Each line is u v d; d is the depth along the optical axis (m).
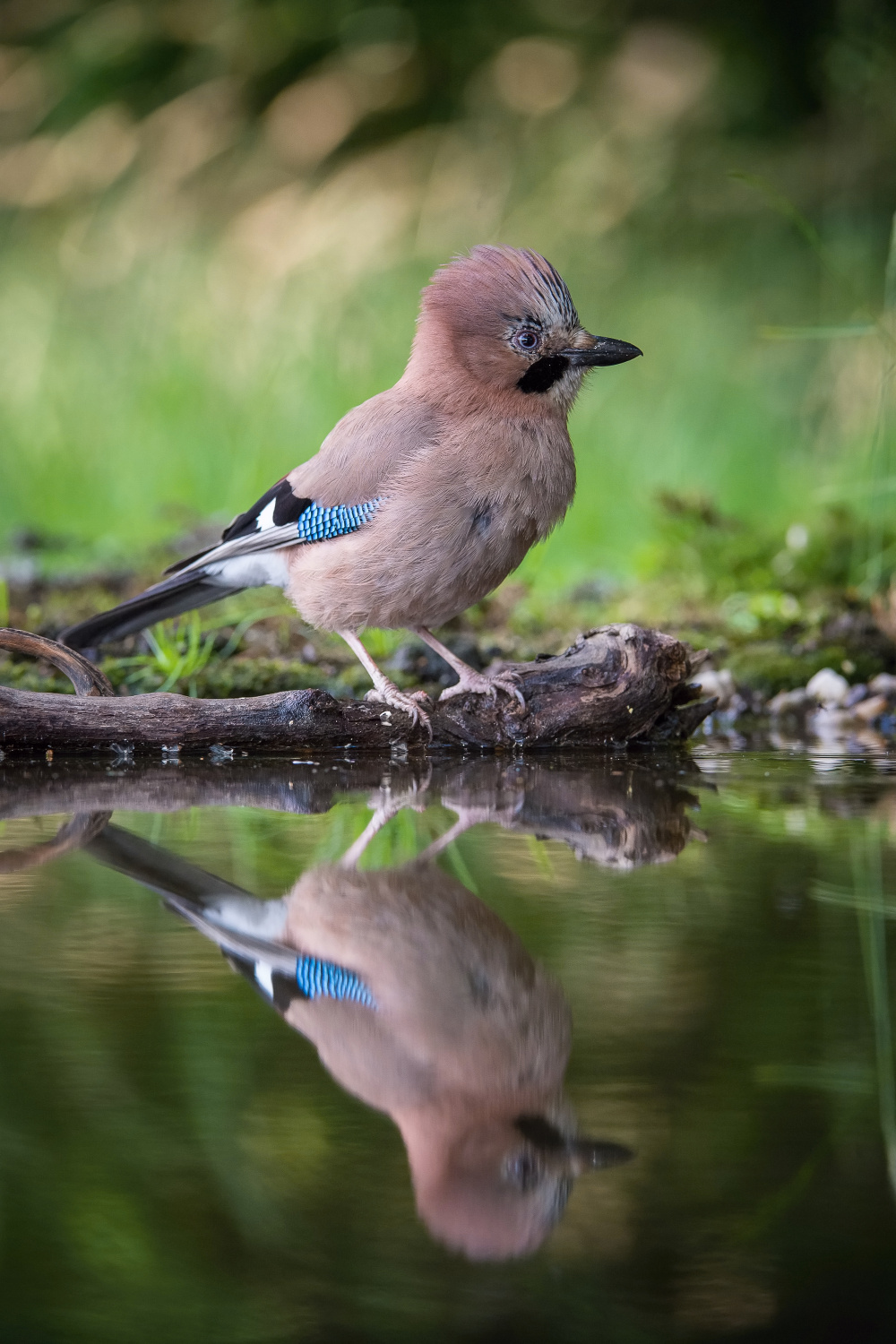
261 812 8.02
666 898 6.16
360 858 6.86
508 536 10.02
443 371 10.13
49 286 26.98
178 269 26.70
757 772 9.38
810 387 23.17
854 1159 3.80
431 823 7.75
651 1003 4.86
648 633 10.33
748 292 26.36
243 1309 3.31
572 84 28.78
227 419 22.77
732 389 23.59
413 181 27.39
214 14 29.53
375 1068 4.39
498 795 8.56
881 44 26.69
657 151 28.09
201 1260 3.44
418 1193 3.71
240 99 29.06
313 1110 4.06
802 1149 3.86
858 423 21.20
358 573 10.06
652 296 26.39
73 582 16.08
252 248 26.75
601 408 22.56
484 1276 3.34
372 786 8.87
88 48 29.52
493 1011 4.74
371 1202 3.67
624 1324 3.22
